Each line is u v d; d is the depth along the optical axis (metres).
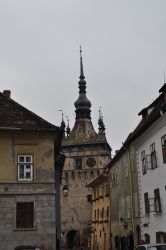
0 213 27.47
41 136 29.55
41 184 28.55
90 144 108.50
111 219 53.62
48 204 28.22
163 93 31.06
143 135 33.19
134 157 37.56
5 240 27.08
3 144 28.88
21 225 27.61
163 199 28.91
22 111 30.64
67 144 109.50
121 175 44.62
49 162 29.16
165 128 28.05
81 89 122.75
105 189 59.72
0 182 27.98
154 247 20.41
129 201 40.25
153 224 31.31
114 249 51.03
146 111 37.59
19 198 27.98
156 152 30.23
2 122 29.27
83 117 118.75
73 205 97.94
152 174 31.42
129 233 40.19
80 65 125.12
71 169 106.75
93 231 71.56
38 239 27.45
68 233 97.06
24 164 28.86
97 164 106.25
